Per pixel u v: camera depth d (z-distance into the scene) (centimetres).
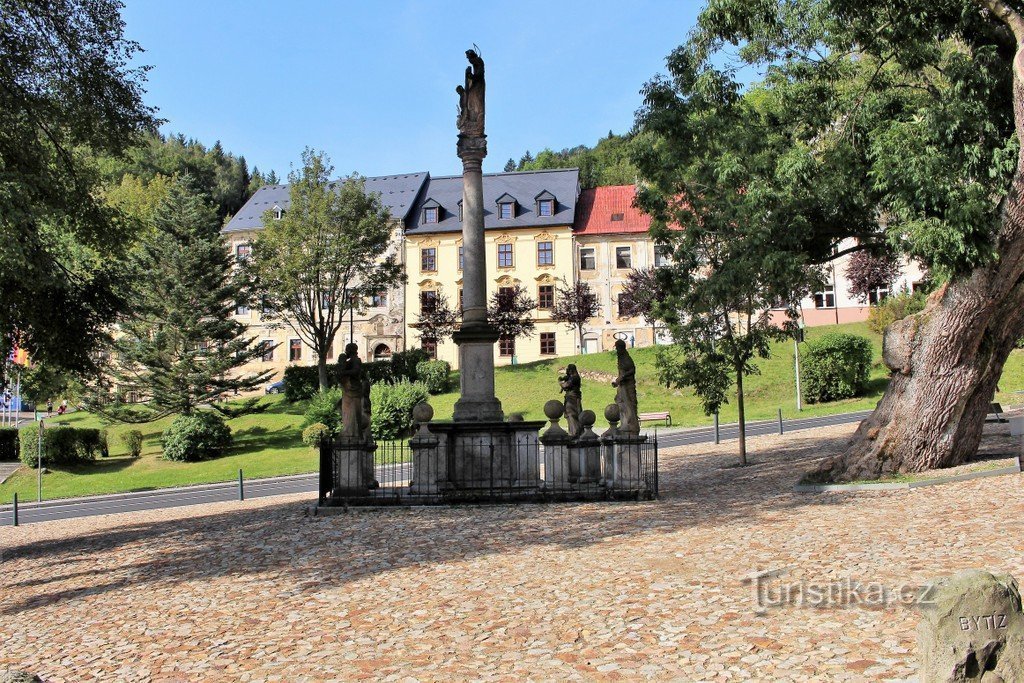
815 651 638
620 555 1046
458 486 1650
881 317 4681
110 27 1850
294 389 5388
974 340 1495
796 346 3781
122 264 2048
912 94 1773
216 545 1339
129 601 1007
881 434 1555
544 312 6456
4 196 1448
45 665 770
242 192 11462
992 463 1487
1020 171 1400
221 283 4438
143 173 9462
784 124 1950
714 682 593
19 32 1719
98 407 4100
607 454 1667
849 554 941
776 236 1902
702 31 1878
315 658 721
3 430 4159
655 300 2350
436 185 7019
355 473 1623
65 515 2352
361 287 5300
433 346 6400
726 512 1320
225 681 677
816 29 1750
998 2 1366
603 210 6656
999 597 458
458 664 679
